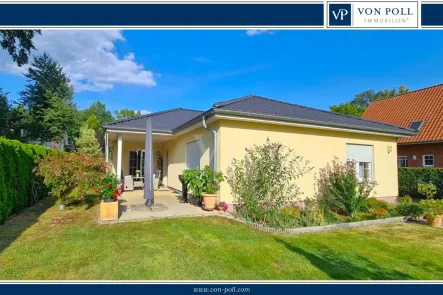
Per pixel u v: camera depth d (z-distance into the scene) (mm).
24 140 28719
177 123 14766
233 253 5109
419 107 18141
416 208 8523
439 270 4742
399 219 8469
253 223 7188
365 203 9523
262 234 6430
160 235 5879
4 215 7109
